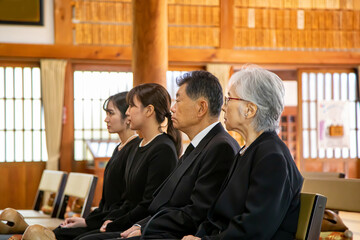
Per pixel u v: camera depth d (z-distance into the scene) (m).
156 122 2.50
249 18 7.25
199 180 1.99
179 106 2.15
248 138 1.83
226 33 7.17
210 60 7.11
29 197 6.88
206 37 7.15
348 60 7.43
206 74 2.16
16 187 6.86
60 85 6.83
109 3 6.92
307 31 7.38
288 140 9.31
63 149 6.91
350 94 7.63
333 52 7.40
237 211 1.73
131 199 2.48
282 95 1.83
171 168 2.38
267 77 1.81
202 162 2.05
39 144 6.93
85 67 7.06
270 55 7.25
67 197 3.72
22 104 6.89
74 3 6.86
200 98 2.13
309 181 2.57
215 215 1.80
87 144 6.86
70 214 4.28
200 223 1.94
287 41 7.34
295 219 1.72
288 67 7.45
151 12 4.63
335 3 7.44
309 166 7.55
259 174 1.67
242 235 1.63
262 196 1.65
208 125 2.16
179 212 1.99
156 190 2.20
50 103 6.82
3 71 6.84
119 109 2.79
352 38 7.48
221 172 1.99
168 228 1.98
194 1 7.12
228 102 1.85
